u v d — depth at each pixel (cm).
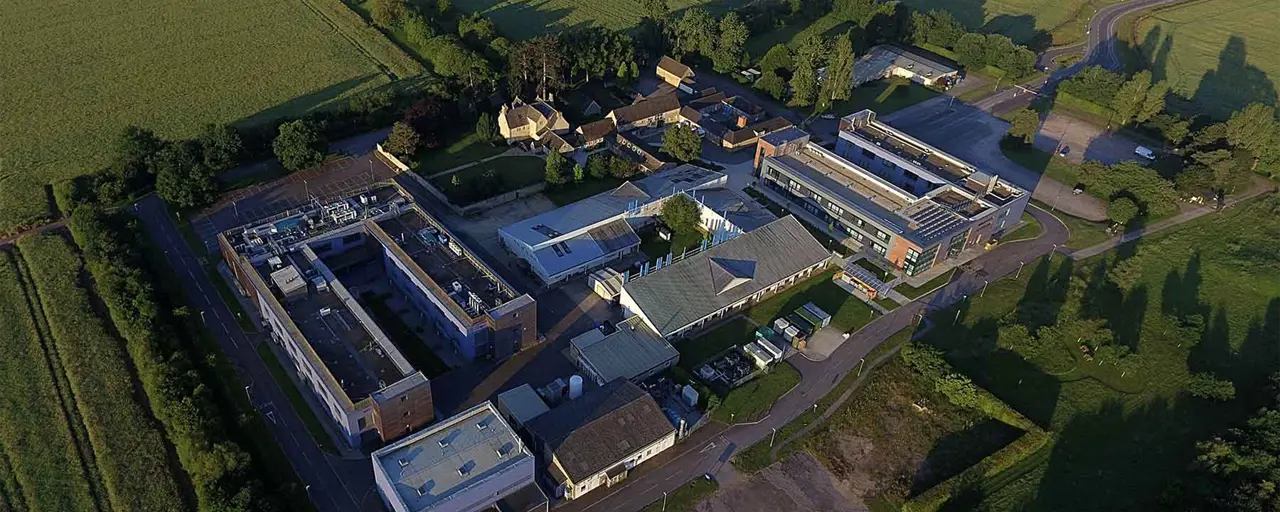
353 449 9506
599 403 9619
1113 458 9944
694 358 11231
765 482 9475
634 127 17512
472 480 8362
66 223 13238
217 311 11525
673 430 9569
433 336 11400
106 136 15775
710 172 15588
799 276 12938
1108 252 14100
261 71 18925
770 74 19450
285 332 10238
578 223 13250
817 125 18438
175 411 9206
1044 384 11056
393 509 8456
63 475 8856
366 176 15238
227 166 14712
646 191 14538
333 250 12288
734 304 12006
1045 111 19500
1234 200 15962
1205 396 10681
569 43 19225
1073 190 16088
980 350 11488
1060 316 12181
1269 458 9188
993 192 14688
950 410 10562
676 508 9069
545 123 16625
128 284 11112
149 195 14162
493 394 10431
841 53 18312
